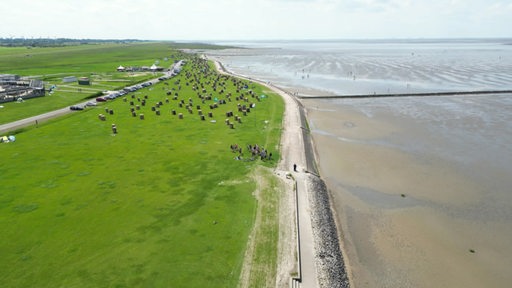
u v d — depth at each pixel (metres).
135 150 59.06
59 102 94.62
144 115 82.12
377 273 33.34
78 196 43.06
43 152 57.53
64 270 30.50
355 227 40.66
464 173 54.59
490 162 58.75
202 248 33.94
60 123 74.38
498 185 50.50
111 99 100.00
